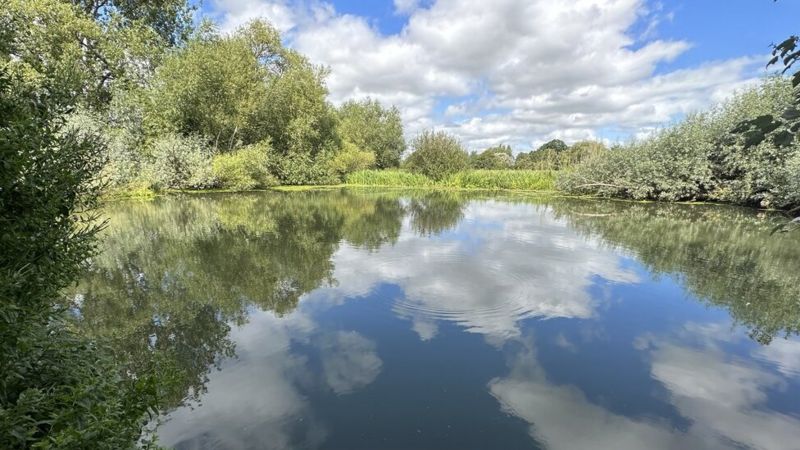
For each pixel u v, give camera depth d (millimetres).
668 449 2818
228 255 8102
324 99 30047
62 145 2361
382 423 3059
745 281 6617
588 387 3584
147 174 17734
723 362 4039
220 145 23609
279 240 9562
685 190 18062
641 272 7102
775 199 13992
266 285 6293
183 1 23203
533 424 3072
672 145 18219
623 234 10594
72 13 17328
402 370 3824
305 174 29203
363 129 48312
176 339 4465
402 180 32625
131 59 19312
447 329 4738
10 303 1770
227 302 5594
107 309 5316
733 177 17062
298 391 3471
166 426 3008
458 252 8469
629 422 3113
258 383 3594
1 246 2000
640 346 4363
